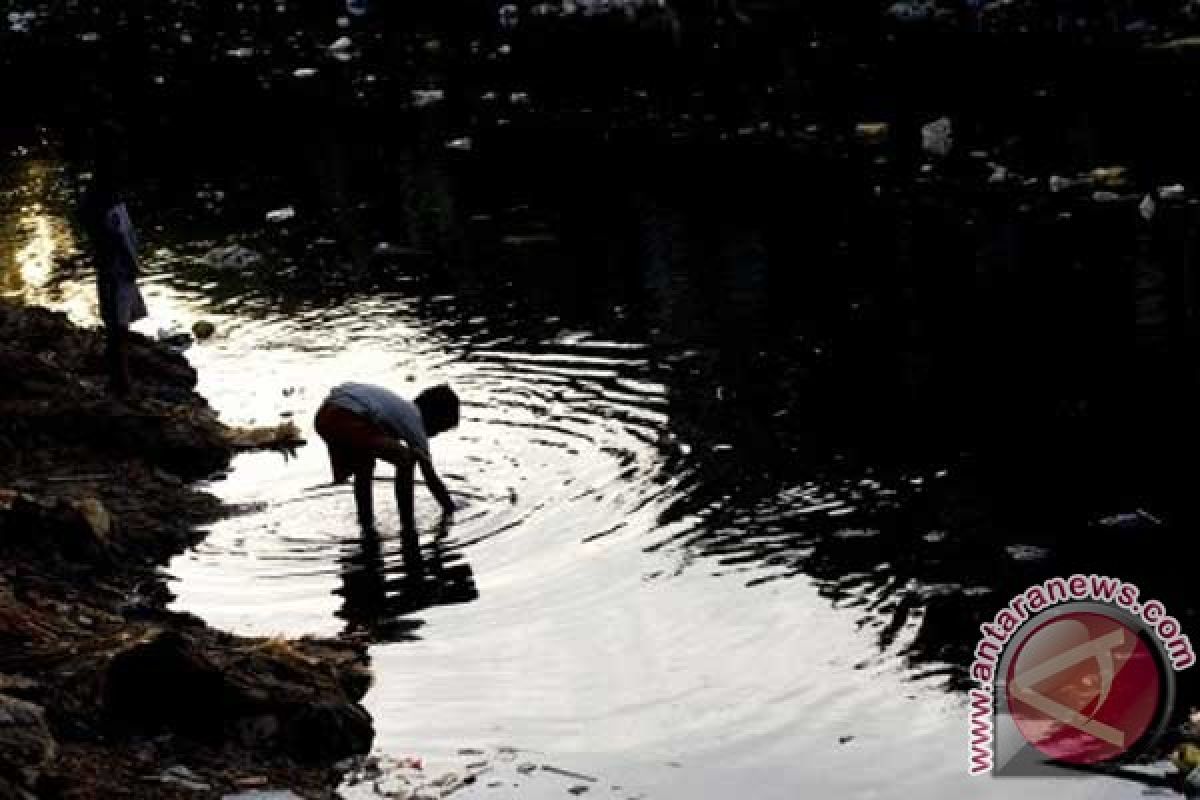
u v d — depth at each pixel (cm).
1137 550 1380
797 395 1836
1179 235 2331
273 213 2920
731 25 4284
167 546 1526
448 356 2084
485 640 1292
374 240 2730
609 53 4119
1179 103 3111
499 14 4653
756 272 2355
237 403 1977
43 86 4378
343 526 1563
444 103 3762
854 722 1127
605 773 1069
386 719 1158
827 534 1455
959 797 1023
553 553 1461
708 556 1427
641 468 1648
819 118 3284
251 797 1005
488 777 1066
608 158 3145
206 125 3747
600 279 2389
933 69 3603
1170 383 1778
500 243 2645
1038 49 3688
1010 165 2808
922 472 1586
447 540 1509
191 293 2491
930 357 1928
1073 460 1583
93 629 1241
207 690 1092
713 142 3192
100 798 958
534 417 1825
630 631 1292
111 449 1750
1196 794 1008
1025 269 2247
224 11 5409
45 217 3052
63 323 2191
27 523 1410
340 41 4528
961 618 1277
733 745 1104
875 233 2500
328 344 2186
